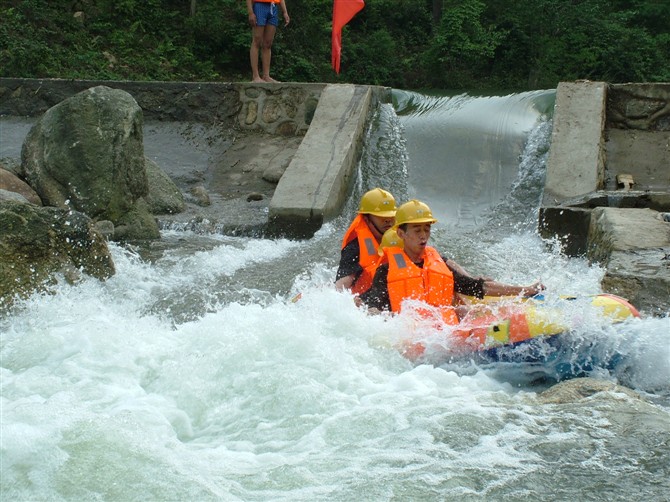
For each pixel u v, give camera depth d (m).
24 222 7.54
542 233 9.89
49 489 3.86
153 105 14.16
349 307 5.99
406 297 6.00
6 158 11.22
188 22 21.19
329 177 11.08
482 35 24.92
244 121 13.73
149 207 10.80
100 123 10.41
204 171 12.84
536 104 13.15
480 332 5.78
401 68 25.27
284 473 4.07
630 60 24.55
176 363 5.46
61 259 7.71
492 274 8.54
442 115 13.16
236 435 4.63
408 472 4.04
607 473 4.00
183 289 8.17
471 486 3.89
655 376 5.61
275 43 21.89
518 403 4.93
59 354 5.72
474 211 11.45
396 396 5.00
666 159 11.73
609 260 7.55
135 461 4.11
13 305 7.18
